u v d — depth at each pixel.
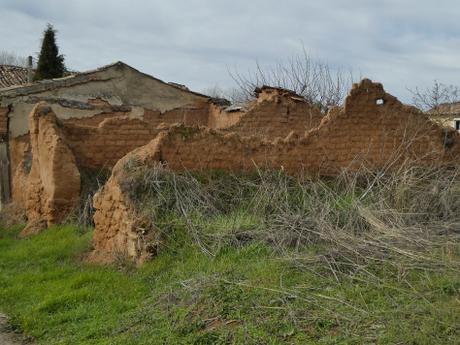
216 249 8.15
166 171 9.82
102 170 12.56
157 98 20.14
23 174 15.09
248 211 9.65
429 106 19.58
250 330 5.43
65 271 8.91
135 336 5.90
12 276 8.80
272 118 17.41
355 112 12.26
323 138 11.95
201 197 9.70
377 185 10.52
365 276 6.51
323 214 8.78
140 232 8.66
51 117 12.43
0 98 16.22
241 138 11.05
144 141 12.98
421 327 4.99
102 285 7.95
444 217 9.15
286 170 11.52
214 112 21.06
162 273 7.93
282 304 5.90
